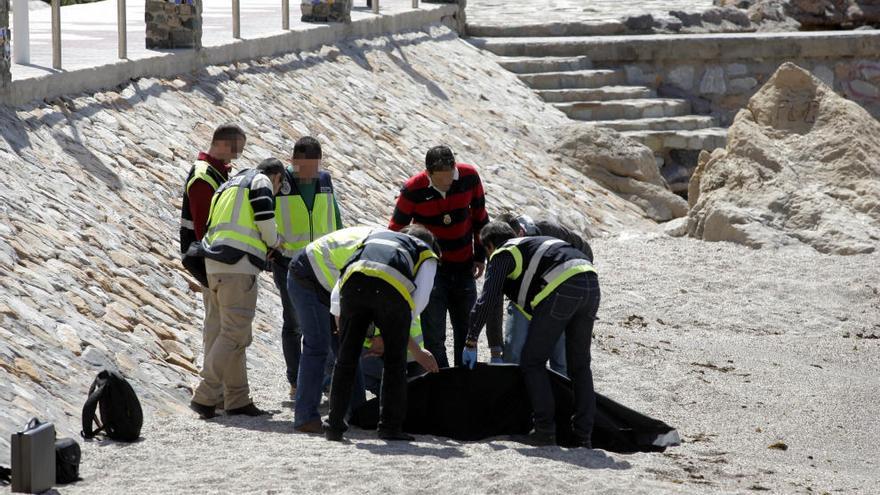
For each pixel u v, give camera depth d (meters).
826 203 61.16
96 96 45.06
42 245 33.56
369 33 74.00
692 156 80.38
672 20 91.06
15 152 37.25
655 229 67.69
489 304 27.89
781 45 83.81
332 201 31.44
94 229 36.75
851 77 84.19
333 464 24.53
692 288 52.38
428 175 31.58
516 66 84.06
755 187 62.56
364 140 59.78
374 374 31.11
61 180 37.94
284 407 31.00
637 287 52.16
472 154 66.44
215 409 30.50
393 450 26.25
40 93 41.53
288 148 53.06
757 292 51.91
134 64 48.50
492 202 61.50
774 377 39.00
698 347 42.94
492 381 28.89
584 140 72.75
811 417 34.38
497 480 23.42
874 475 29.23
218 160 30.38
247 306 28.92
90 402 26.11
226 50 56.66
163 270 37.88
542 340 27.81
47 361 28.59
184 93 50.84
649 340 43.56
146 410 28.91
